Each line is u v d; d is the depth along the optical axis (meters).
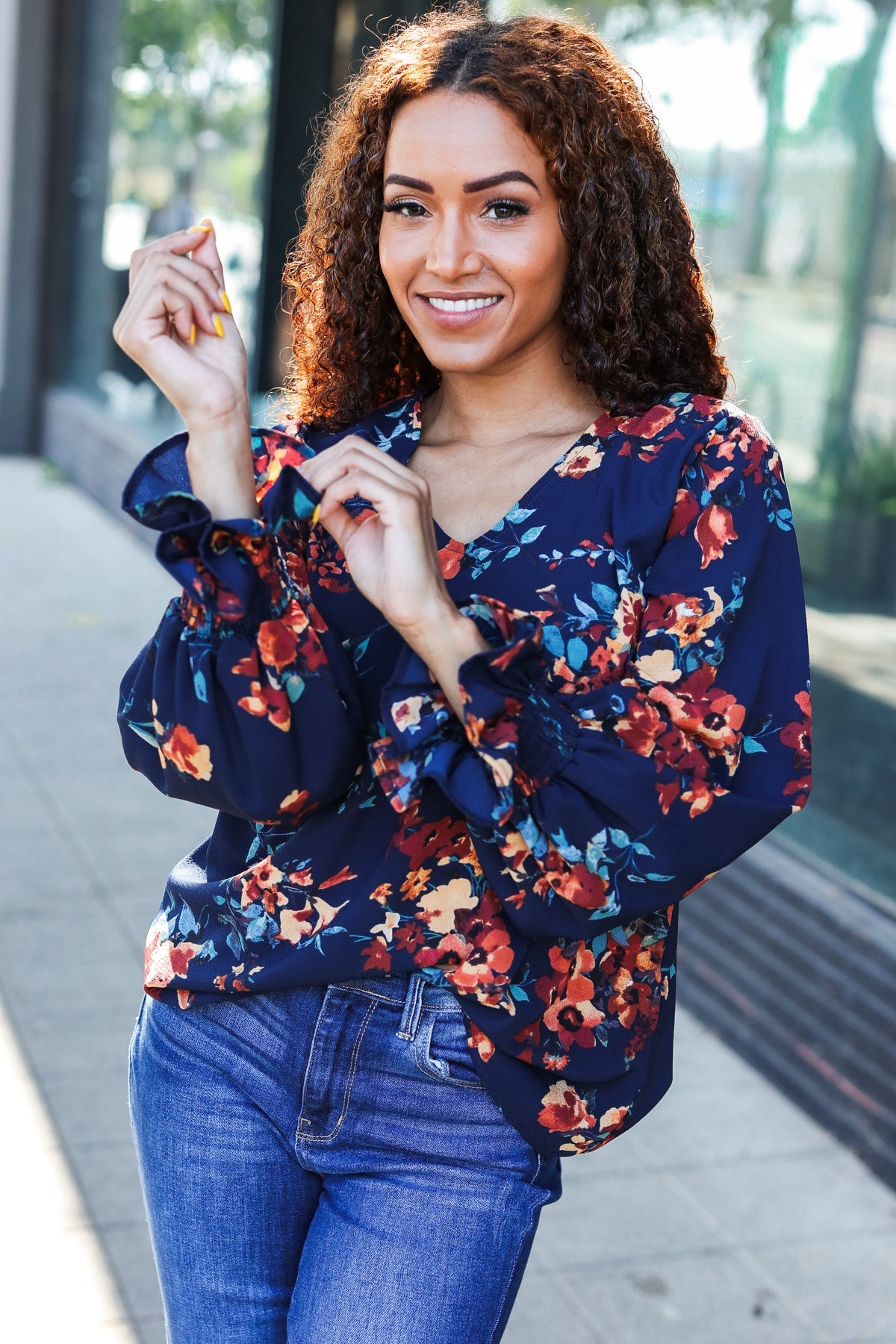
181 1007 1.60
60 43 10.16
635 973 1.54
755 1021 3.64
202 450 1.45
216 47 7.44
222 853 1.62
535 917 1.42
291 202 6.10
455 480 1.60
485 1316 1.50
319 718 1.44
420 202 1.50
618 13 4.47
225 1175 1.56
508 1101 1.50
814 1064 3.45
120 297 9.08
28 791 5.00
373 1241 1.50
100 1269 2.79
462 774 1.37
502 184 1.47
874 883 3.47
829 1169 3.26
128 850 4.60
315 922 1.51
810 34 3.78
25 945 3.96
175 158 8.12
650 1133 3.35
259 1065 1.56
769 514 1.51
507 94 1.45
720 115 4.10
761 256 4.00
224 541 1.41
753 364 4.07
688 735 1.45
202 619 1.43
